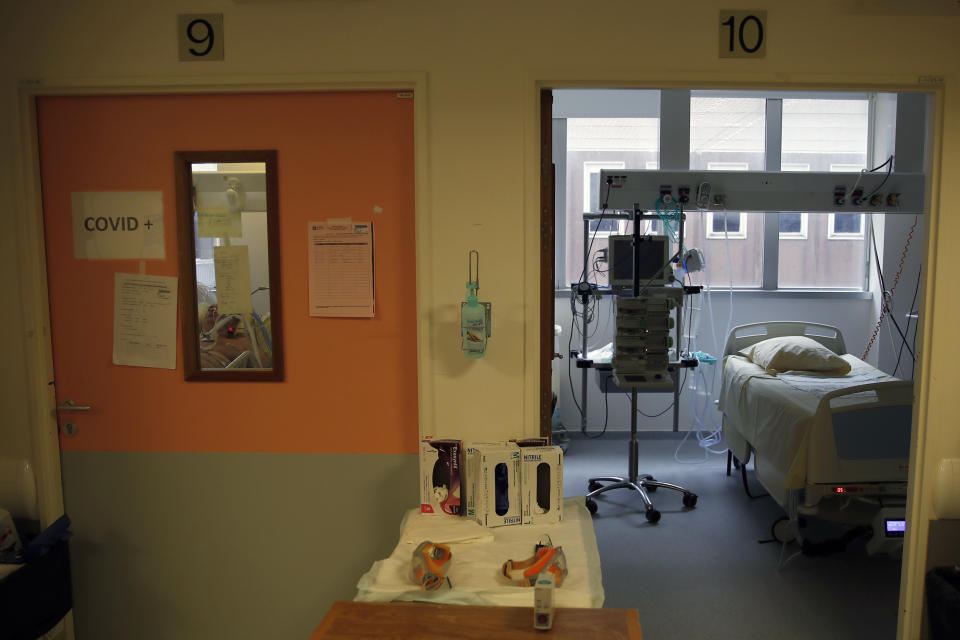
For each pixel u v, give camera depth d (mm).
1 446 1996
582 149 4844
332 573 2045
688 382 4879
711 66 1826
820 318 4836
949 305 1850
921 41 1817
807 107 4781
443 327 1881
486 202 1853
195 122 1942
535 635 1215
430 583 1411
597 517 3510
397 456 1994
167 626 2084
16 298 1952
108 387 2027
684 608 2570
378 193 1923
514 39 1825
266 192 1941
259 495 2033
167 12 1858
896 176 3443
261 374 1989
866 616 2504
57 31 1874
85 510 2062
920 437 1894
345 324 1964
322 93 1907
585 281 3832
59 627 1990
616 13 1817
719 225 4852
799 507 2732
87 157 1967
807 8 1812
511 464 1720
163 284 1991
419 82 1833
